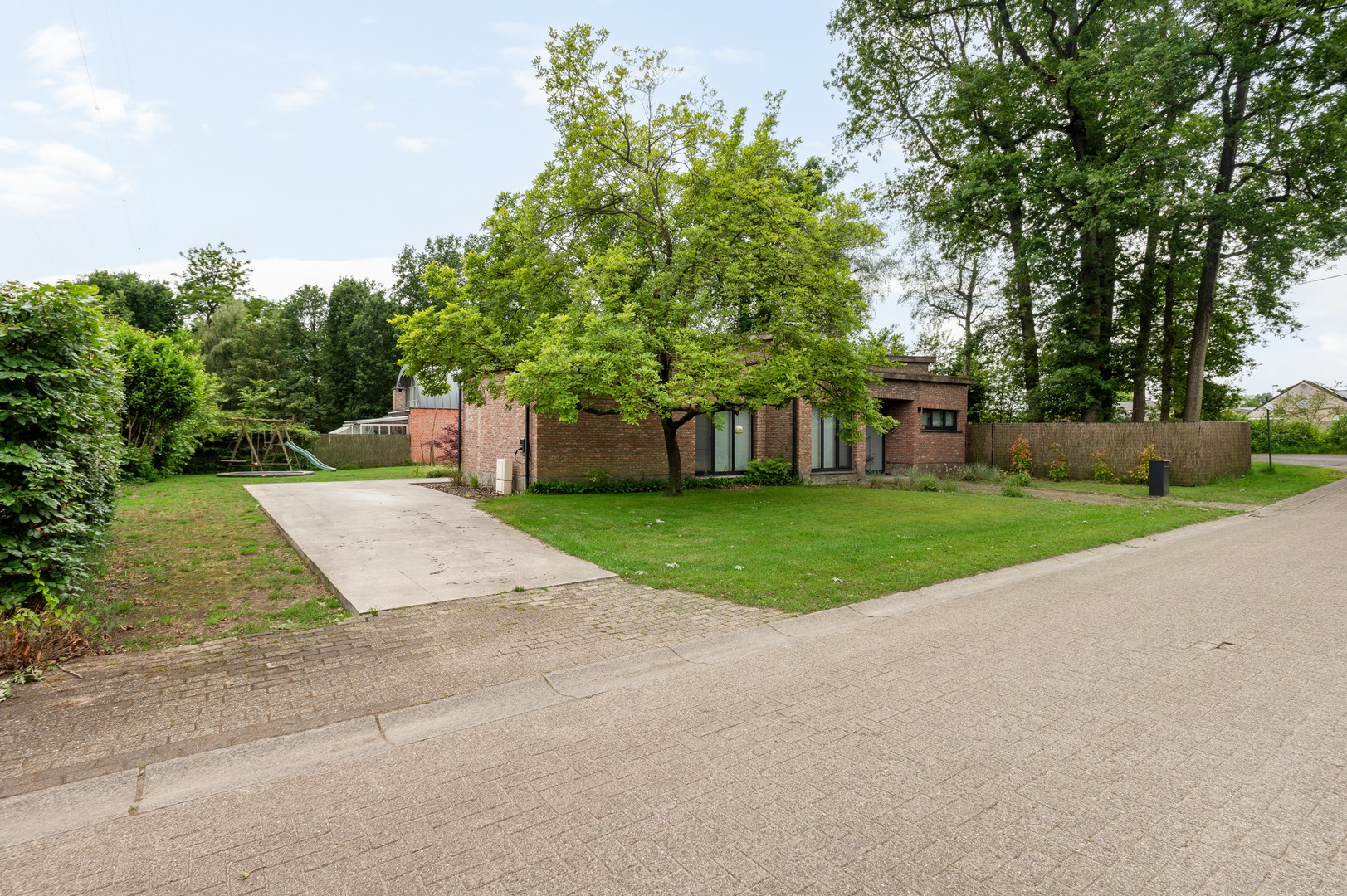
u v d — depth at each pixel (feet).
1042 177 70.23
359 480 66.59
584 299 41.32
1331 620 18.90
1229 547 31.96
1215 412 93.71
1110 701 13.05
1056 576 25.66
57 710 12.89
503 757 11.02
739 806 9.29
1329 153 63.21
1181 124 64.34
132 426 61.26
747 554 27.89
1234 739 11.32
